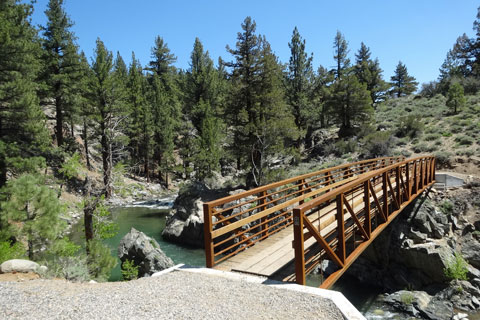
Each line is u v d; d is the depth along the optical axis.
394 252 13.68
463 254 13.34
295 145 35.44
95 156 38.03
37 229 9.41
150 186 40.72
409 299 11.73
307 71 36.34
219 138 36.16
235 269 5.52
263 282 4.86
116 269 14.58
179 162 48.28
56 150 25.00
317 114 39.00
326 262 14.62
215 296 4.35
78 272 7.13
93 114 30.75
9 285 5.20
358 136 31.17
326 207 10.17
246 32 25.89
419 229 14.13
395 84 65.75
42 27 28.97
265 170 23.66
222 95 46.53
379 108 41.94
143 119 40.19
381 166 17.16
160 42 59.09
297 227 4.72
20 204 9.41
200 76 41.75
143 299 4.29
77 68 30.75
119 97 31.59
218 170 33.97
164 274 5.41
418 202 15.14
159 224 24.55
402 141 26.98
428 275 12.84
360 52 50.78
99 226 13.54
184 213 21.64
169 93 50.75
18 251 9.27
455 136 24.84
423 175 14.87
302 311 3.85
